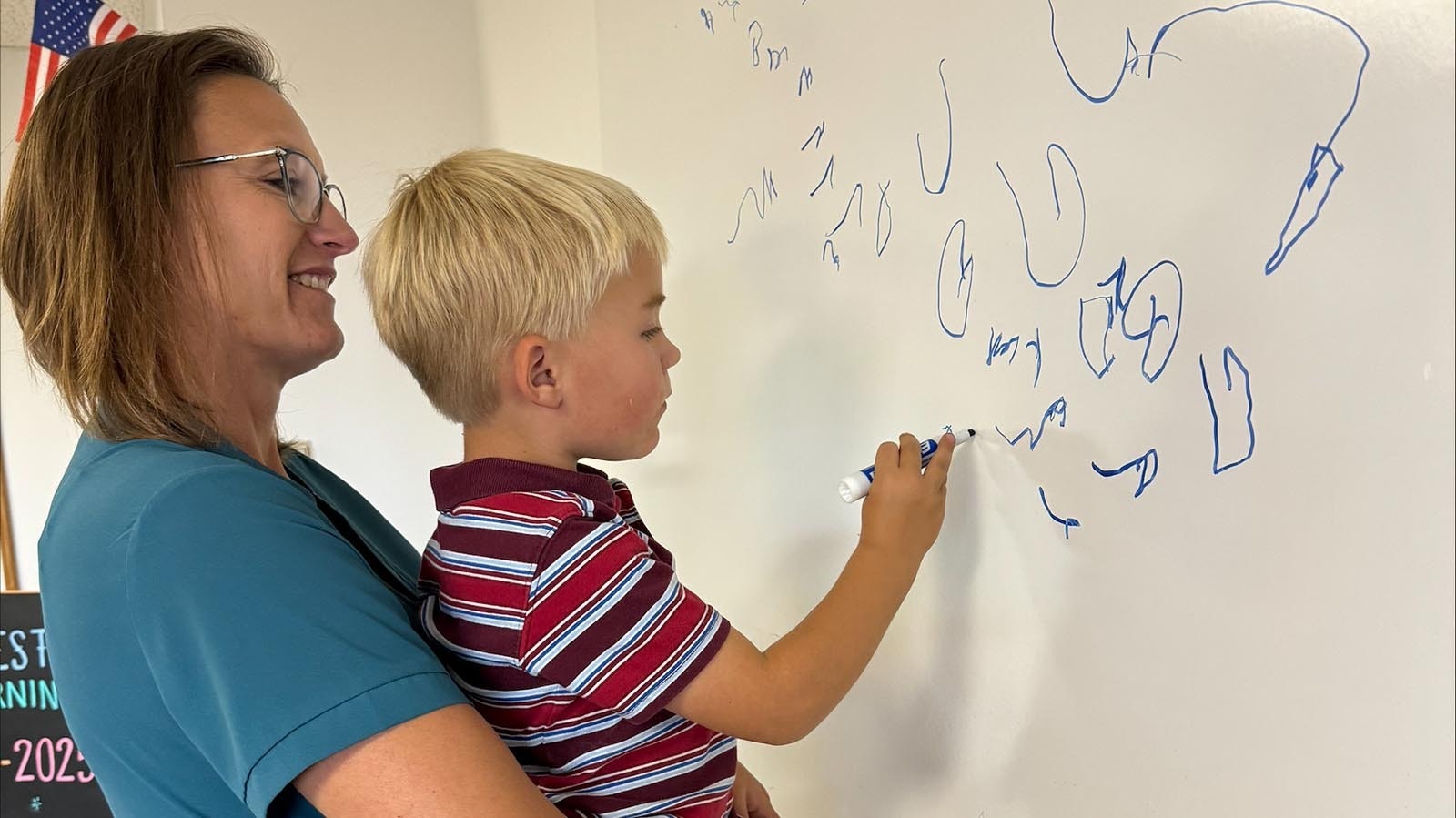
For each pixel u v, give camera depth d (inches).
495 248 25.3
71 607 21.4
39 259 24.2
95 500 21.6
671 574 23.8
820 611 25.2
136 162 23.4
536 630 22.8
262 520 20.6
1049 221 23.9
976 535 27.1
